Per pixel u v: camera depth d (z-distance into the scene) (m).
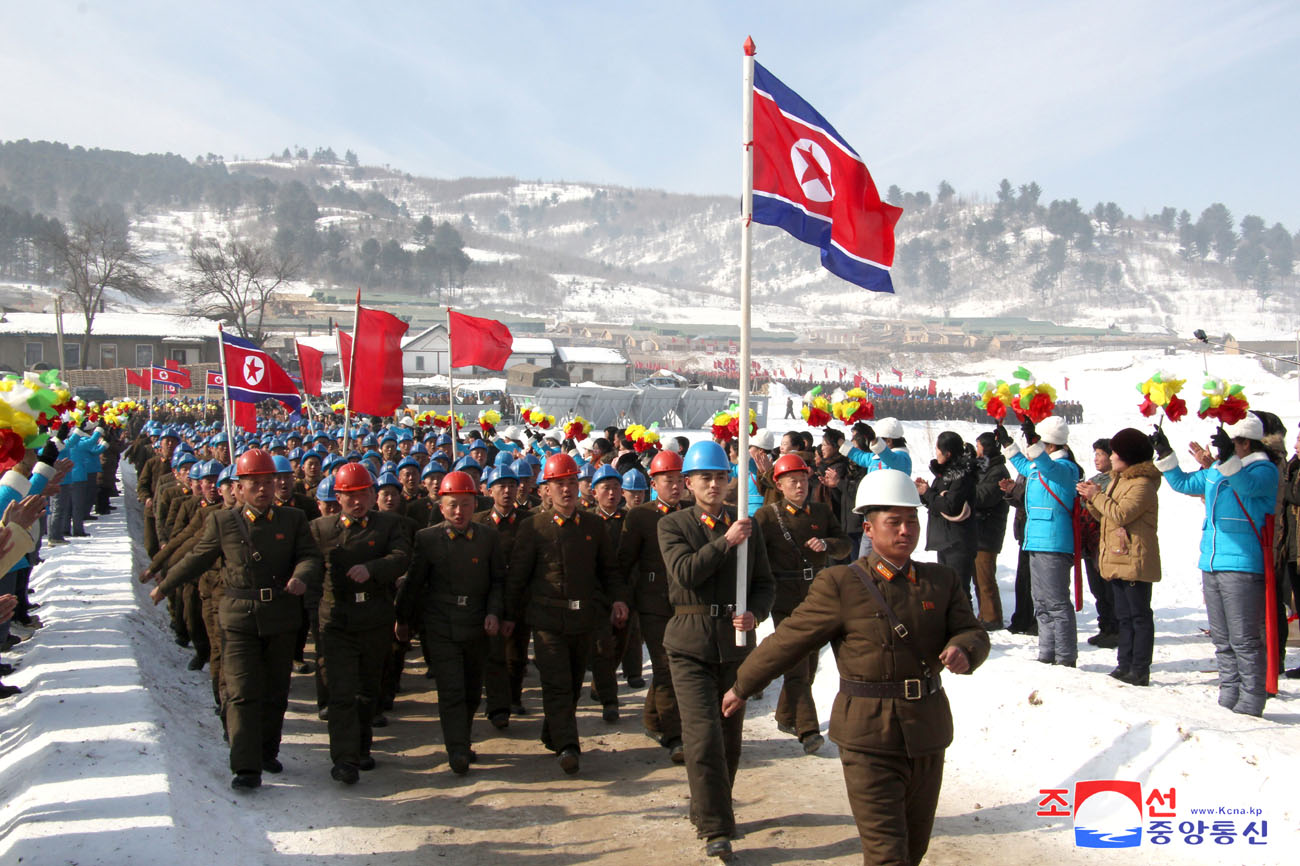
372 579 7.04
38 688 7.98
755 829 5.95
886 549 4.54
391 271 185.00
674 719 7.14
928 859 5.45
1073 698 6.91
